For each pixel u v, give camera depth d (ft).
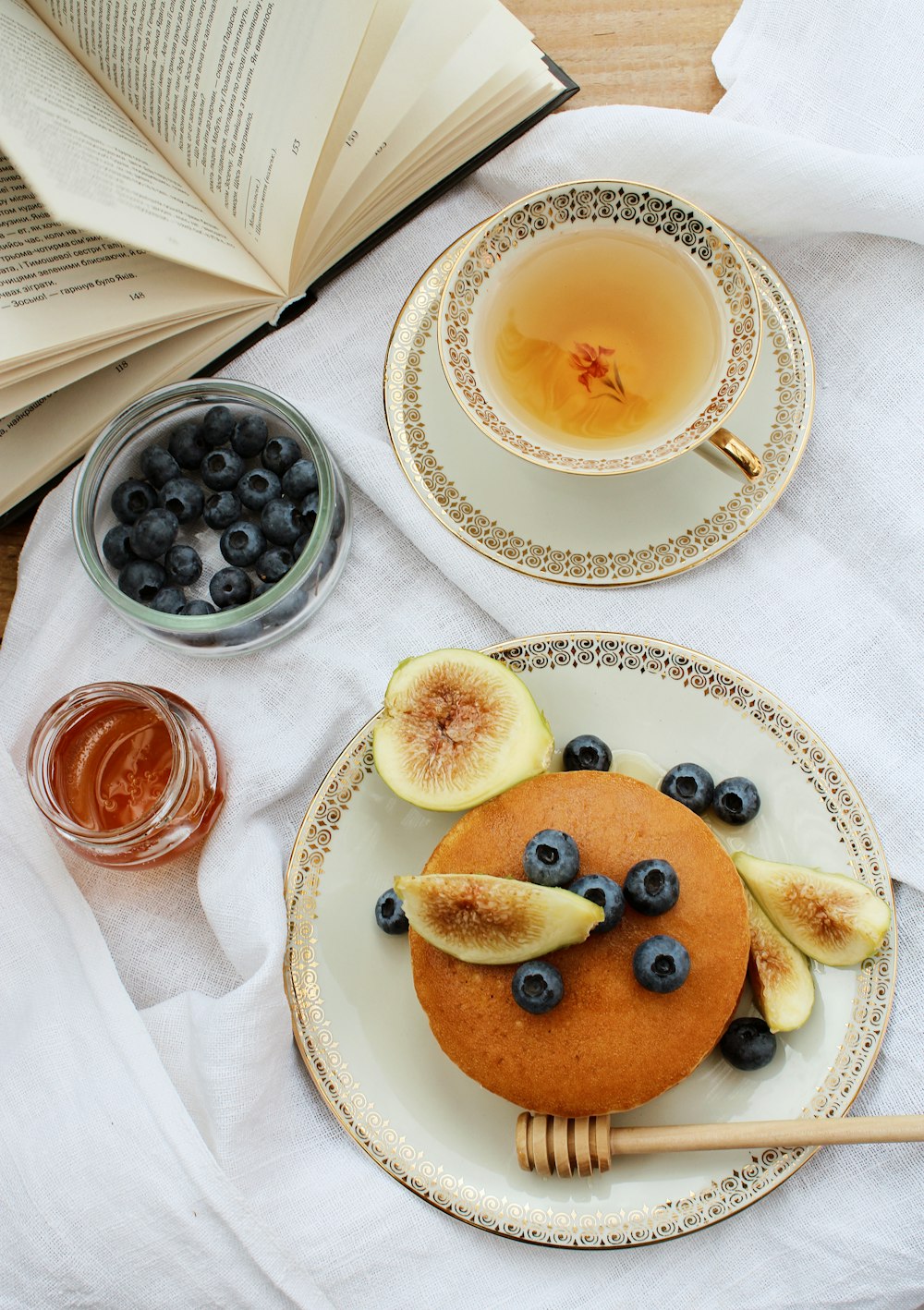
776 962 2.14
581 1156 2.10
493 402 2.23
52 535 2.33
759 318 2.17
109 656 2.34
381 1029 2.20
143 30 2.19
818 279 2.31
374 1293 2.19
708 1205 2.11
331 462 2.25
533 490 2.28
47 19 2.24
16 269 2.18
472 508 2.28
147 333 2.25
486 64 2.23
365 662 2.31
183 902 2.31
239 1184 2.20
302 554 2.24
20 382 2.21
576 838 2.14
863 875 2.16
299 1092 2.25
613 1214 2.12
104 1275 2.19
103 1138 2.20
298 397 2.36
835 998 2.14
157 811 2.14
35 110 2.13
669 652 2.21
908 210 2.23
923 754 2.23
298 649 2.31
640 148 2.29
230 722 2.31
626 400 2.25
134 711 2.25
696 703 2.21
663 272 2.23
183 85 2.20
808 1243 2.17
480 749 2.16
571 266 2.25
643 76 2.36
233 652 2.29
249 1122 2.20
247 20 2.15
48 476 2.32
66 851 2.31
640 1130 2.11
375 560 2.33
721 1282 2.17
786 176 2.25
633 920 2.11
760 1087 2.14
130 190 2.18
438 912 2.06
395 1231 2.19
